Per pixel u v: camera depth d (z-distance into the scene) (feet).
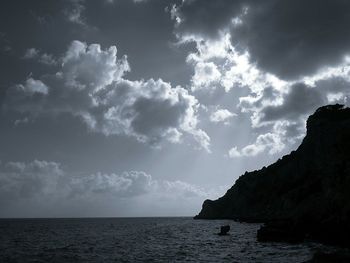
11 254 172.76
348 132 279.08
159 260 145.69
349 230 178.60
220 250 177.68
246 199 611.47
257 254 154.20
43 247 209.77
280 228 214.28
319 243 184.24
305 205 269.85
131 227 488.85
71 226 549.13
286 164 544.21
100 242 239.50
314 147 413.80
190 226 469.98
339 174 234.17
